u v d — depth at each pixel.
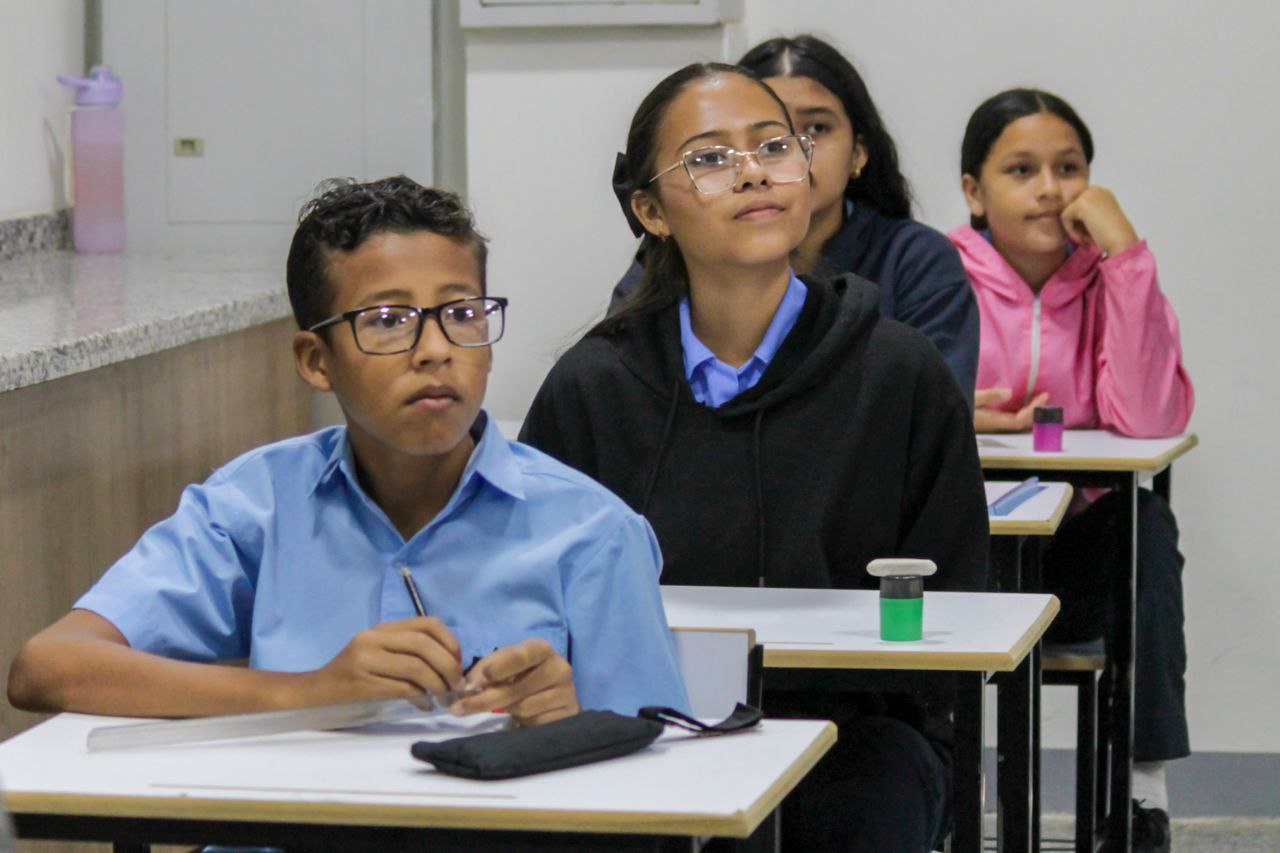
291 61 6.26
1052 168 5.47
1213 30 6.05
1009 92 5.55
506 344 6.06
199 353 4.85
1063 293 5.50
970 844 2.91
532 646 2.31
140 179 6.32
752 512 3.48
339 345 2.53
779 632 2.97
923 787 3.11
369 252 2.51
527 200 6.01
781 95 4.75
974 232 5.63
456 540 2.60
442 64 6.28
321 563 2.62
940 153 6.18
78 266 5.74
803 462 3.48
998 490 4.54
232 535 2.64
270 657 2.57
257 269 5.74
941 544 3.50
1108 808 5.00
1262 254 6.11
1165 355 5.30
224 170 6.31
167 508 4.62
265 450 2.72
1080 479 4.77
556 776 2.02
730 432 3.52
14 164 5.80
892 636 2.89
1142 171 6.12
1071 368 5.48
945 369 3.52
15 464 3.71
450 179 6.34
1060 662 4.61
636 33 5.91
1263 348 6.13
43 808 1.96
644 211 3.57
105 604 2.54
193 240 6.32
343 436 2.66
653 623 2.58
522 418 6.07
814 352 3.47
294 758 2.13
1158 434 5.28
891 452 3.49
